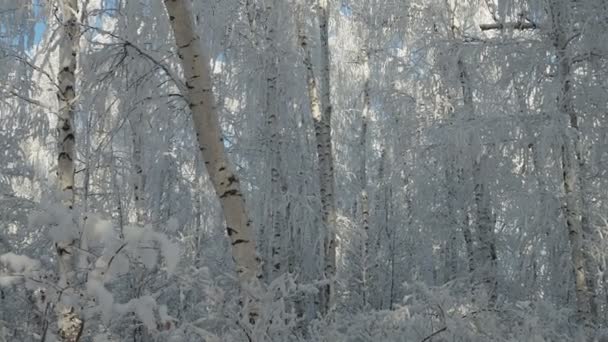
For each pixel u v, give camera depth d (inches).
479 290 188.4
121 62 177.3
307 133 438.9
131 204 373.7
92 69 181.9
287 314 134.5
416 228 469.7
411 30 400.2
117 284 148.8
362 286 466.0
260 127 390.3
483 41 251.4
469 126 245.1
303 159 419.2
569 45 230.1
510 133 243.8
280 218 386.0
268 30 369.7
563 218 258.5
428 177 373.4
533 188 262.2
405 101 423.8
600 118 234.5
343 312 350.9
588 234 230.4
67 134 190.2
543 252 295.3
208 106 154.5
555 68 231.6
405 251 601.6
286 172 395.9
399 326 180.5
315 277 412.2
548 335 183.9
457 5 347.9
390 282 575.8
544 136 217.8
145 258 103.0
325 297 357.4
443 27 345.1
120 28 227.6
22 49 233.8
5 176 297.6
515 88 247.3
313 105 372.5
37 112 257.1
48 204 102.3
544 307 200.2
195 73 154.6
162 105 190.5
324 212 364.8
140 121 197.6
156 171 392.8
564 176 231.0
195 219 437.4
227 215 152.6
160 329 119.2
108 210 306.3
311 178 425.4
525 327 170.1
